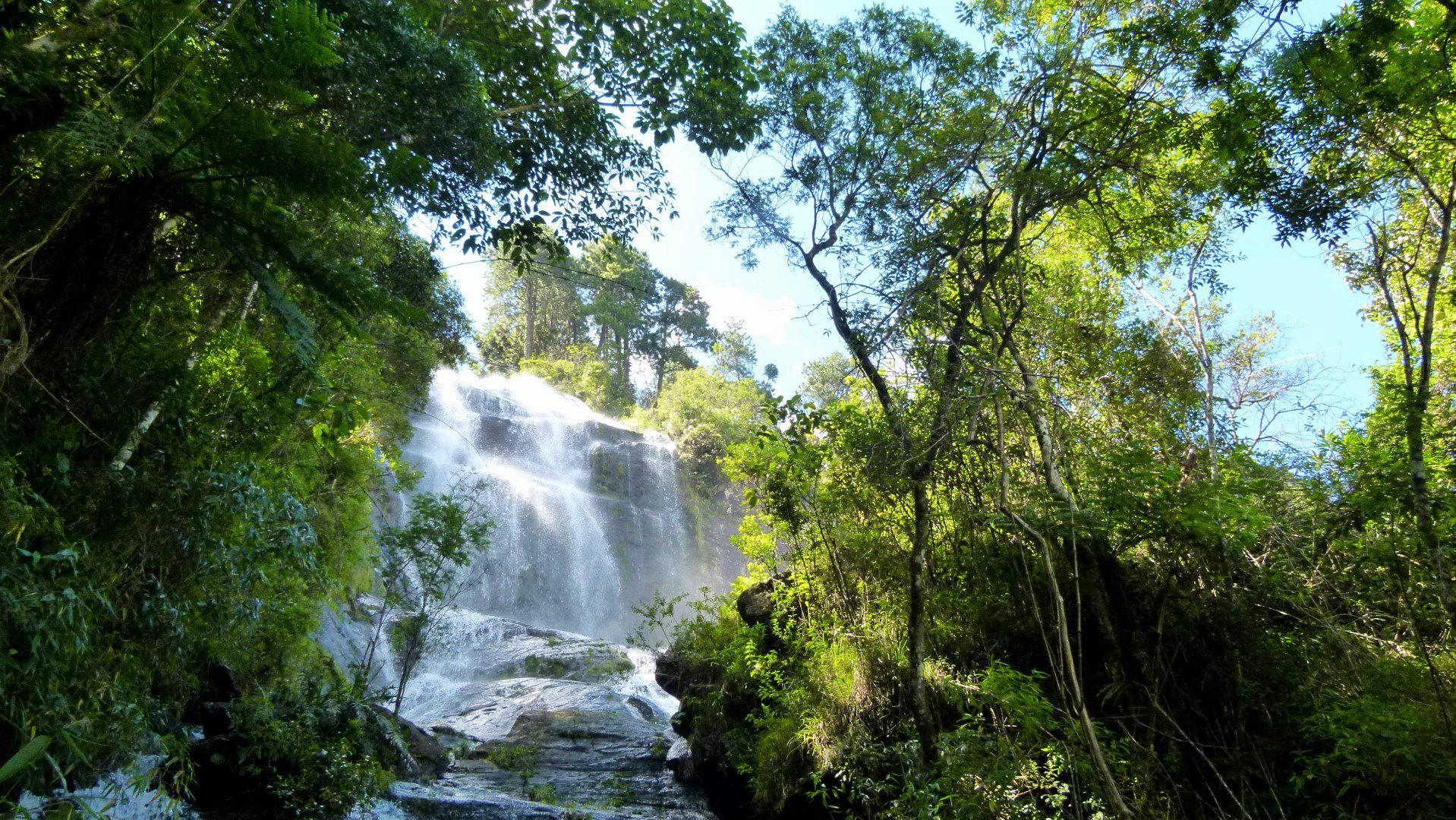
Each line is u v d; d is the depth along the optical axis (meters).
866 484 7.82
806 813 7.75
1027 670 6.54
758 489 9.48
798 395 7.62
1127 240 7.34
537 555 26.94
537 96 9.28
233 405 6.89
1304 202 5.95
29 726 3.91
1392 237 6.90
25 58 4.12
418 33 6.98
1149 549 5.95
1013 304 6.77
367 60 6.62
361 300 5.33
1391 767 4.22
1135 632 5.82
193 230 5.74
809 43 6.96
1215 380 8.12
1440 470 5.82
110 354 5.49
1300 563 5.81
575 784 10.61
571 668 17.52
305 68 5.16
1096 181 6.17
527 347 40.44
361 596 16.25
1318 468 6.11
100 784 5.94
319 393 6.32
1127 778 5.09
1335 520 5.77
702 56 9.20
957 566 7.34
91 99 4.57
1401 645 5.30
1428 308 5.59
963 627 6.93
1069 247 8.33
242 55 4.65
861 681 7.48
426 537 11.56
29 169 4.27
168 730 7.29
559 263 9.84
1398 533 5.62
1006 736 5.60
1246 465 6.05
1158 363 7.62
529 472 29.84
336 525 11.62
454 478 25.48
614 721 13.41
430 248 10.83
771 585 10.62
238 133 4.59
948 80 6.71
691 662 11.66
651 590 30.16
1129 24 6.05
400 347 14.13
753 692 9.73
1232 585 5.71
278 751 7.77
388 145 6.91
